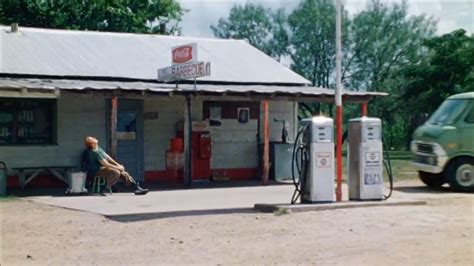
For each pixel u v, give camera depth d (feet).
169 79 69.05
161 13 132.46
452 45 134.82
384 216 42.42
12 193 61.31
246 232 36.86
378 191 48.55
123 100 72.13
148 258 30.73
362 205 46.65
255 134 78.59
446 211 44.98
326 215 42.80
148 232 37.27
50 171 66.44
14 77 66.85
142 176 72.90
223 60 82.02
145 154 73.20
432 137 61.98
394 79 182.60
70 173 59.93
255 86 75.15
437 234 35.99
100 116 70.59
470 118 61.31
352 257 30.40
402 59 191.52
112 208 48.29
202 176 74.90
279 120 79.71
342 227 38.29
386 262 29.32
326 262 29.43
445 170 61.21
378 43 191.93
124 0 125.08
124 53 77.66
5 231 38.45
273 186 67.62
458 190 60.49
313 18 195.52
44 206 49.96
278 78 79.10
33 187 66.85
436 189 63.21
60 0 121.60
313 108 126.93
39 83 62.44
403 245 32.99
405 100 146.10
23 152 66.90
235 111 77.51
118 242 34.60
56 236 36.63
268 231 37.11
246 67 80.79
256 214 43.80
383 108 181.57
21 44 73.82
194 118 74.90
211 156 76.02
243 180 76.02
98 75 70.23
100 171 60.64
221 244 33.60
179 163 73.26
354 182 48.57
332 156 46.57
